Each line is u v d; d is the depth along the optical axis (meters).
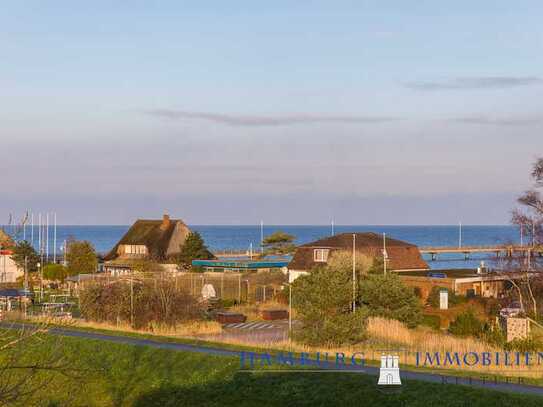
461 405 31.55
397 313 54.38
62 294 80.88
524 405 30.75
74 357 44.00
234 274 84.12
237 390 38.00
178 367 42.38
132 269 91.75
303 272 83.62
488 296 73.31
